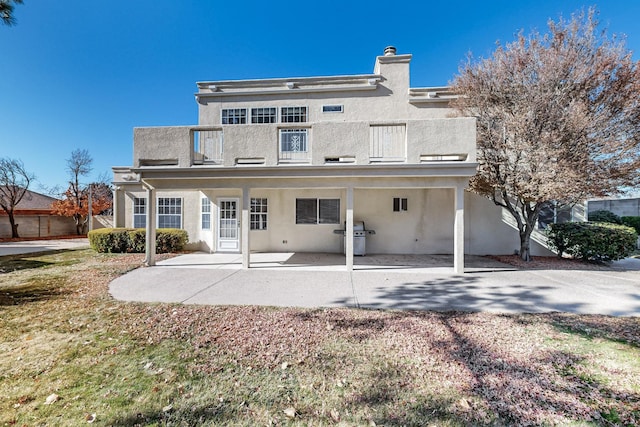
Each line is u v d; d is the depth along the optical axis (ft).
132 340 11.85
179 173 26.89
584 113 24.40
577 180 25.05
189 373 9.41
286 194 38.42
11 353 10.77
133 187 41.83
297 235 38.32
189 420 7.30
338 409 7.70
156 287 20.56
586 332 12.43
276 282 21.97
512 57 28.12
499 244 35.35
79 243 56.59
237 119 38.96
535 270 26.25
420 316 14.58
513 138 27.30
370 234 36.78
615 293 18.60
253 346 11.31
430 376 9.15
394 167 24.63
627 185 26.27
